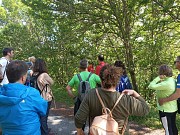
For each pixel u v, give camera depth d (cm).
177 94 425
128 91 259
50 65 1285
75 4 961
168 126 445
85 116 256
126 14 951
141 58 1030
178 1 820
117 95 251
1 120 254
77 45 1173
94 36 1147
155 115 744
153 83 449
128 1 923
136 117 711
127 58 1015
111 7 933
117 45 1139
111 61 1157
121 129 251
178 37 1009
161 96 445
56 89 1387
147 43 972
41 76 494
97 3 959
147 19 970
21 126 248
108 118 240
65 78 1507
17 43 1677
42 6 969
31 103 255
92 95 254
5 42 1736
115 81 250
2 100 246
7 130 254
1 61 525
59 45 1185
